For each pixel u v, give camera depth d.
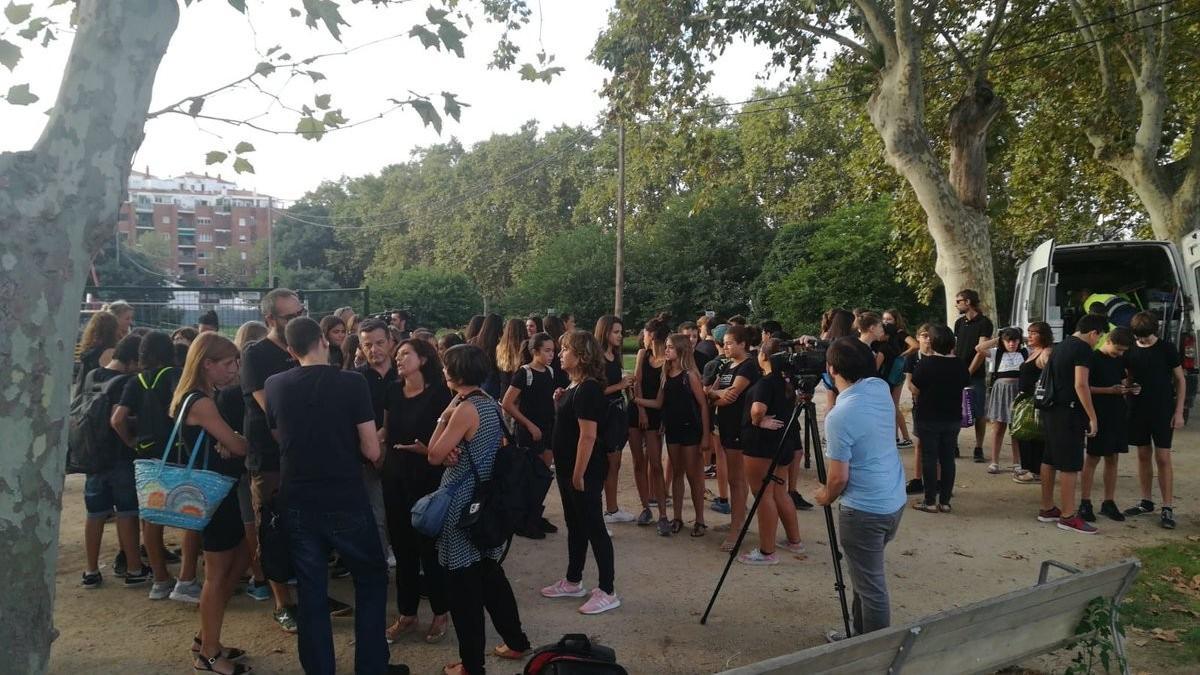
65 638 4.53
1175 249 11.73
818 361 4.70
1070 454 6.66
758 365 6.34
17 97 3.24
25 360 2.10
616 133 38.84
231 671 4.09
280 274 61.12
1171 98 17.80
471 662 3.90
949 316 12.67
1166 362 6.88
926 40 16.78
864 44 15.37
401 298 37.06
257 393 4.29
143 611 4.94
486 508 3.86
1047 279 11.60
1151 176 14.87
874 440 3.84
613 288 36.62
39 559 2.14
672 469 6.75
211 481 3.87
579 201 47.12
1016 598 3.15
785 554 6.06
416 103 3.59
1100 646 3.81
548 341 6.28
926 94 17.23
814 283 29.11
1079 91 17.91
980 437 9.48
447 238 51.31
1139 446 7.17
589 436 4.76
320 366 3.73
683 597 5.20
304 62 3.29
